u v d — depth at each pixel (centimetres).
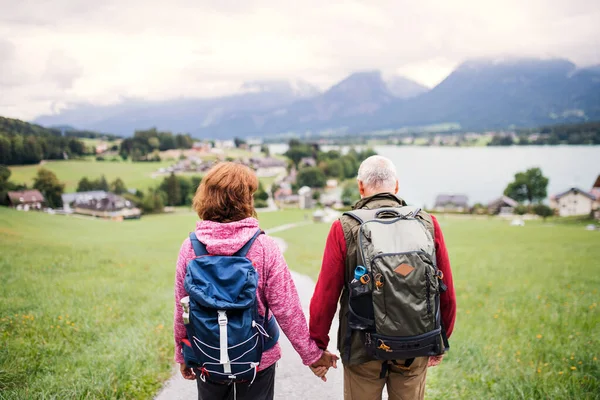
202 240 221
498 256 2098
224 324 200
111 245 2691
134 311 765
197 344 207
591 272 1538
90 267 1437
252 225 227
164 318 691
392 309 217
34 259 1509
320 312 249
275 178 17238
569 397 418
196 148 19488
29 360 470
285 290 229
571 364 533
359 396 254
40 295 884
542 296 1107
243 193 231
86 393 384
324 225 5756
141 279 1238
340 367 467
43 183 8612
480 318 861
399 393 250
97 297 893
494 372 488
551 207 9806
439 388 430
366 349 232
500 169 18112
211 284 205
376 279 219
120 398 387
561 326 775
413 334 218
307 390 414
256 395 229
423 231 235
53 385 396
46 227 3738
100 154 14225
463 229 4362
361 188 274
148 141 16838
